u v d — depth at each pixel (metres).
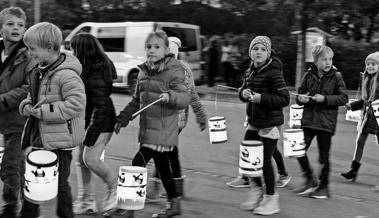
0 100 5.94
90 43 6.32
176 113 6.53
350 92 23.61
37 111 5.34
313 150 11.70
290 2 19.41
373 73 8.89
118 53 22.81
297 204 7.59
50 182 5.21
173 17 30.23
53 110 5.34
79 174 6.93
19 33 6.07
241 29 28.00
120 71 22.78
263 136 7.01
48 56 5.48
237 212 7.15
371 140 12.99
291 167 9.94
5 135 6.14
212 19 29.09
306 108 8.02
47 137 5.45
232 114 17.45
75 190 7.88
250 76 7.14
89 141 6.37
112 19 31.50
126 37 22.69
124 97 21.77
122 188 6.07
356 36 25.66
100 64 6.34
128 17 31.22
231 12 27.30
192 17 29.72
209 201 7.65
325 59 7.87
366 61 8.98
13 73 5.98
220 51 25.81
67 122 5.50
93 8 31.81
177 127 6.57
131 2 30.88
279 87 6.90
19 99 5.92
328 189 7.99
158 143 6.42
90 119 6.52
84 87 5.86
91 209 6.84
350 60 25.12
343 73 25.17
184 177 8.81
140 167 6.16
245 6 25.52
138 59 22.38
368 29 24.47
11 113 6.04
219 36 27.17
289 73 25.17
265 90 7.00
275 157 8.51
